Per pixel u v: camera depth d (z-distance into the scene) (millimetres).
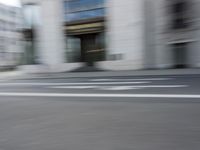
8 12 58844
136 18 21062
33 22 25547
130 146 3568
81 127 4609
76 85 11766
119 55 21922
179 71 16500
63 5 24062
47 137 4176
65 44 24422
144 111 5527
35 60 25781
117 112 5574
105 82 12414
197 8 18016
